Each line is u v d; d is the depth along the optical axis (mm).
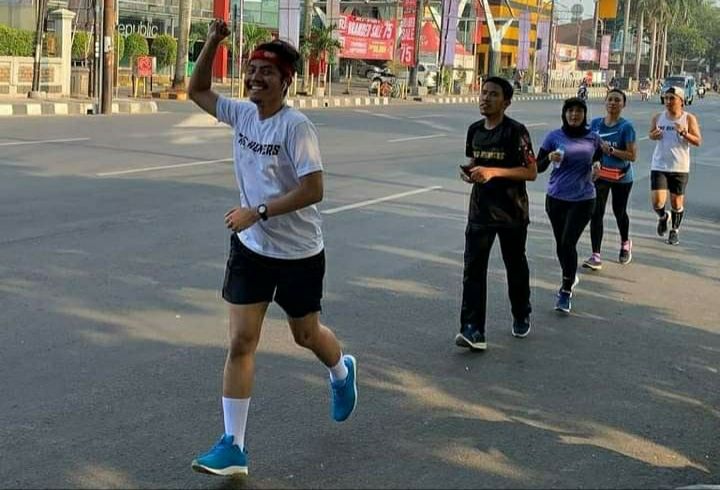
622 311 7301
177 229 9273
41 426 4449
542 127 27500
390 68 58000
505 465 4234
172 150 15914
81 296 6762
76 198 10711
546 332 6574
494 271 8445
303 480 3992
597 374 5668
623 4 97750
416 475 4082
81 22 36031
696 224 11938
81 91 30297
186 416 4645
